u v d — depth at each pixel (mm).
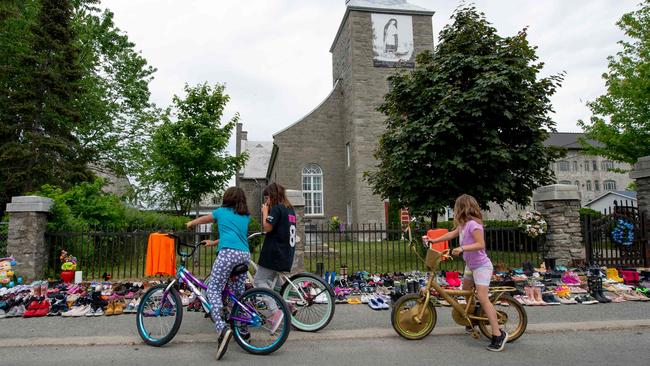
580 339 4855
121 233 8680
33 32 16391
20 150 14719
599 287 6992
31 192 13281
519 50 11188
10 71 16094
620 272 8719
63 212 8883
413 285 6633
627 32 16984
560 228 9492
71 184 15812
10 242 8000
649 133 16562
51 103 16172
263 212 5148
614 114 17297
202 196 17078
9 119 15945
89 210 10789
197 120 14297
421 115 11789
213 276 4387
